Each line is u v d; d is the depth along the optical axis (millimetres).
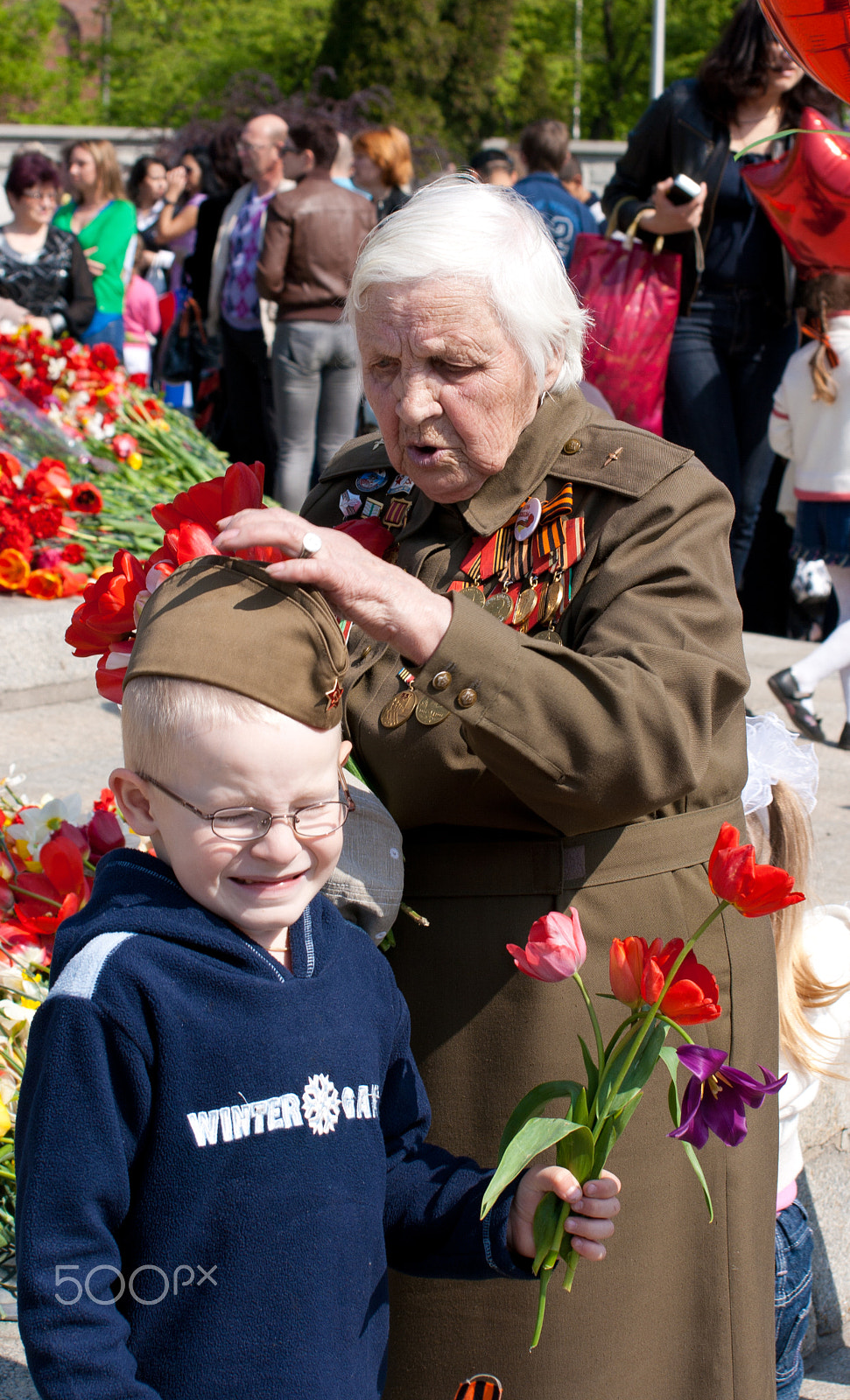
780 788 2076
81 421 6344
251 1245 1166
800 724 4719
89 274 7289
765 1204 1649
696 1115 1162
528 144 6883
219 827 1177
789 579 6586
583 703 1314
